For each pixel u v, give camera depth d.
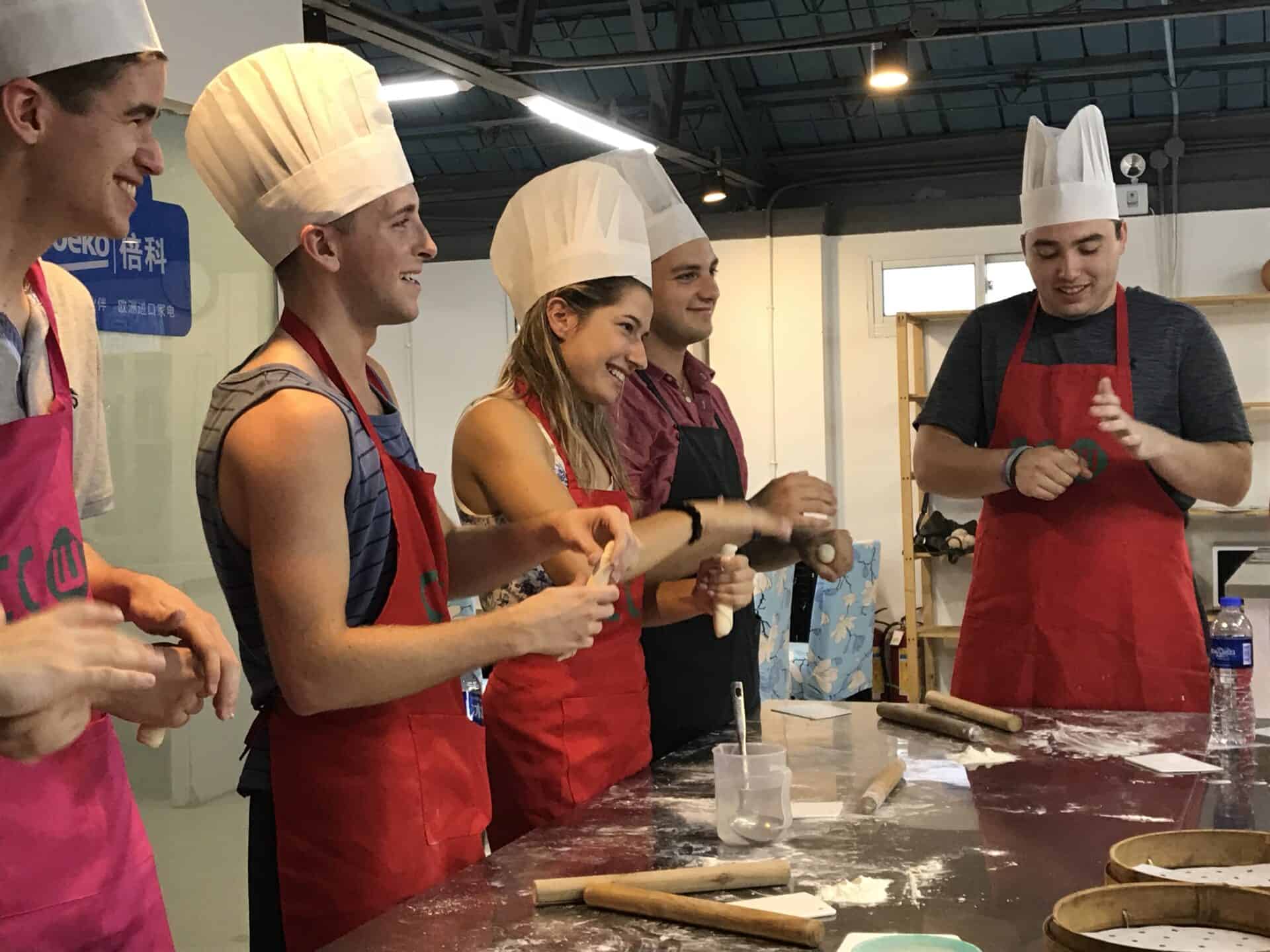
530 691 1.89
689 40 6.54
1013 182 7.69
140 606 1.35
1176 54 6.79
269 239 1.53
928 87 7.24
